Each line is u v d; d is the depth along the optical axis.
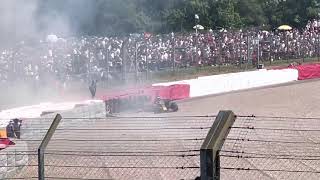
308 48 67.38
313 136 23.89
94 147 21.23
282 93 46.03
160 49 52.81
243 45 61.00
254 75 52.25
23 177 17.50
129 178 16.95
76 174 17.30
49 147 21.25
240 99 42.62
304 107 37.22
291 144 22.00
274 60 64.50
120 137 23.30
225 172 17.59
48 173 17.41
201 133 24.31
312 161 19.16
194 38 58.19
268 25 105.62
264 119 29.61
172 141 22.41
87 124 27.88
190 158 19.38
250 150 20.70
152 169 17.92
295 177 17.11
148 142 22.17
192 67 55.94
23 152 18.92
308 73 58.19
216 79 47.94
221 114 9.78
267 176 17.19
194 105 39.31
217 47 59.06
